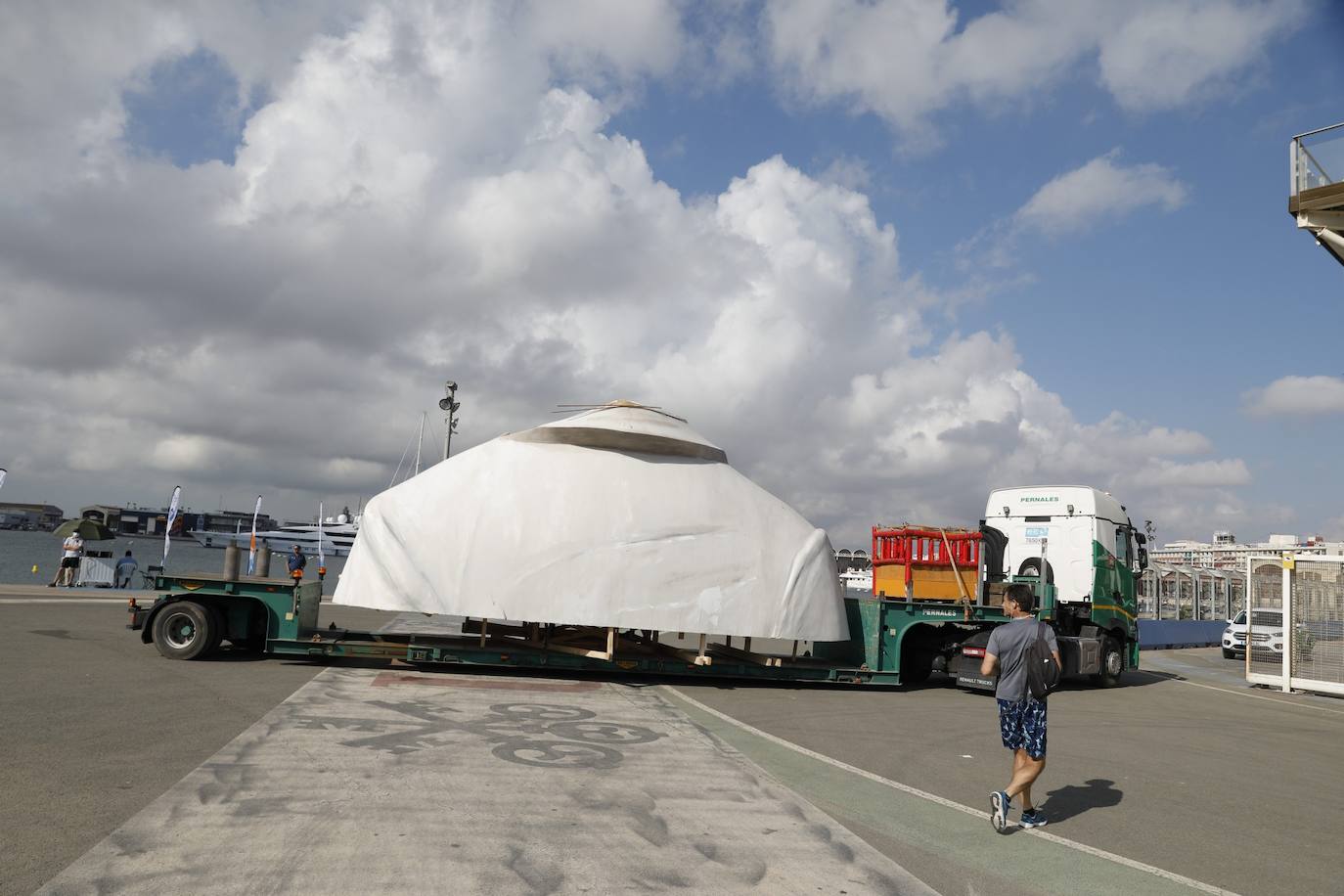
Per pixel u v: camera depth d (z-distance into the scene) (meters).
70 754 6.72
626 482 13.28
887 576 15.49
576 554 12.55
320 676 11.48
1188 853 6.14
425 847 5.02
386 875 4.55
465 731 8.44
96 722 7.92
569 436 13.70
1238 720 13.65
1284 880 5.66
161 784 6.02
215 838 4.98
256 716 8.55
